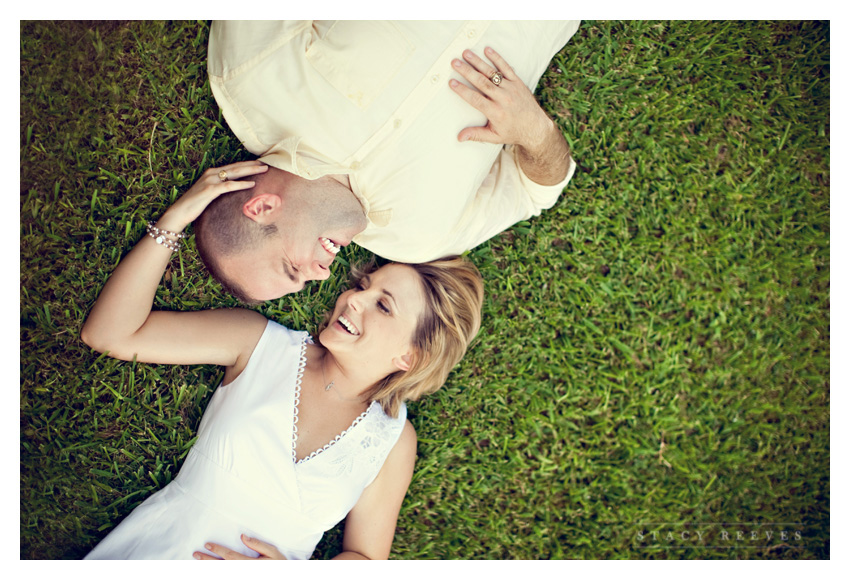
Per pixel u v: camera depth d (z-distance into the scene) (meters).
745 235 2.18
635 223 2.14
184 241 1.90
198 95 1.90
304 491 1.69
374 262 1.95
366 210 1.59
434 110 1.48
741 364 2.20
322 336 1.74
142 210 1.90
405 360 1.79
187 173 1.92
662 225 2.15
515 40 1.56
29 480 1.88
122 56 1.88
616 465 2.18
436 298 1.82
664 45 2.12
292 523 1.71
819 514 2.21
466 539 2.13
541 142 1.64
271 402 1.69
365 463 1.76
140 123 1.90
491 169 1.86
